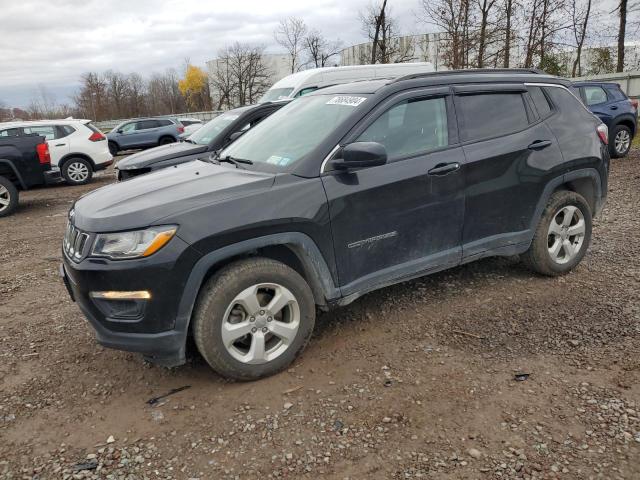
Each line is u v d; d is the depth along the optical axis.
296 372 3.31
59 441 2.79
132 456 2.63
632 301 3.99
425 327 3.80
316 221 3.26
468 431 2.65
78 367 3.58
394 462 2.47
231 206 3.05
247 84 62.06
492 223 4.07
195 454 2.62
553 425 2.66
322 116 3.80
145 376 3.41
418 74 3.87
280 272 3.20
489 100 4.11
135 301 2.92
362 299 4.34
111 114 70.69
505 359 3.32
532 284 4.46
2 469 2.59
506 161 4.02
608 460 2.39
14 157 9.68
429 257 3.81
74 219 3.31
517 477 2.33
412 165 3.62
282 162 3.50
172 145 8.20
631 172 9.86
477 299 4.23
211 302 3.01
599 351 3.33
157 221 2.90
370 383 3.13
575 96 4.70
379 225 3.52
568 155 4.36
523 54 26.44
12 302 4.92
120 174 7.56
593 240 5.62
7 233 8.26
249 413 2.92
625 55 27.66
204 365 3.50
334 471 2.44
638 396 2.84
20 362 3.69
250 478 2.43
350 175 3.41
